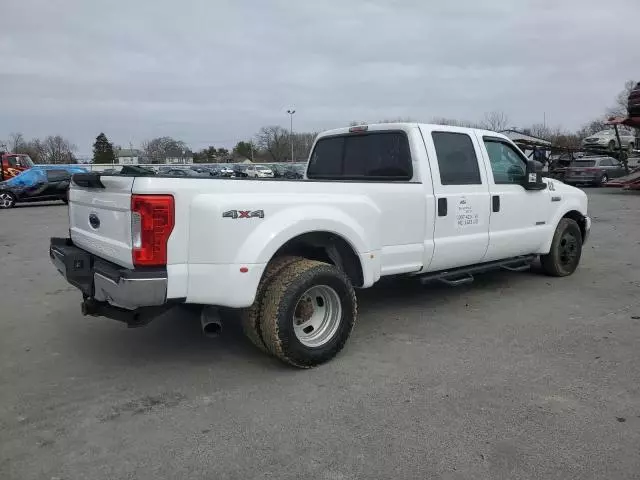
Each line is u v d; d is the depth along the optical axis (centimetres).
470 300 612
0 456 298
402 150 525
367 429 323
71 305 616
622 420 328
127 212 358
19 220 1633
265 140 9244
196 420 338
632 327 507
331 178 598
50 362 439
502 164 610
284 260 420
